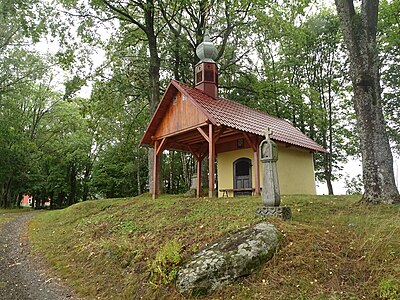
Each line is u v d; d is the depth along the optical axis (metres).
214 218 8.52
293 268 5.48
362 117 9.17
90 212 14.24
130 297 6.10
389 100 23.77
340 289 4.92
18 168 29.44
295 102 23.50
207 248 6.44
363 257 5.55
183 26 21.80
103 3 18.78
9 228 14.91
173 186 39.03
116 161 37.69
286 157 16.34
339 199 10.48
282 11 19.17
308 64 28.73
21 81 27.47
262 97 23.84
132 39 21.20
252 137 14.00
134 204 13.10
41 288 7.07
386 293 4.59
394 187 8.67
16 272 8.21
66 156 36.53
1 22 23.11
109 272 7.31
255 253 5.75
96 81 20.06
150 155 20.45
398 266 5.11
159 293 5.85
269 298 4.96
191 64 23.70
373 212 7.81
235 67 23.84
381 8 20.56
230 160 16.94
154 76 20.64
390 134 23.39
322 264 5.48
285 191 15.65
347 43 9.58
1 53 25.89
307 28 26.77
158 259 6.52
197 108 13.08
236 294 5.24
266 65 27.12
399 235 6.08
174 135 14.89
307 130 28.33
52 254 9.64
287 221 7.23
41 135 34.50
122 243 8.38
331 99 28.19
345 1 9.69
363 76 9.13
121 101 20.84
